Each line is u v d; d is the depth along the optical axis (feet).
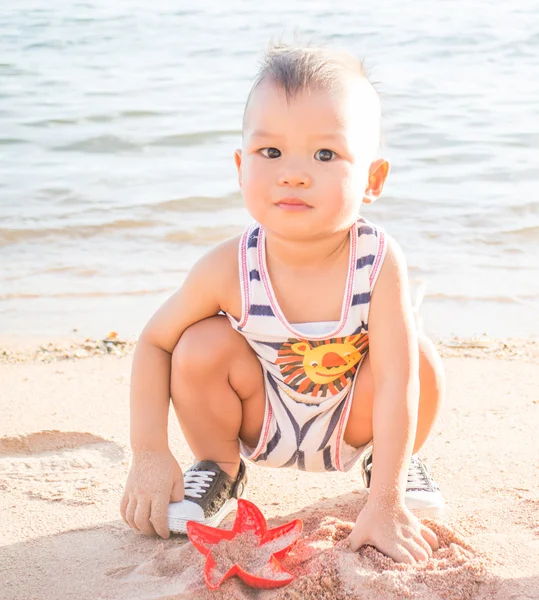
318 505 8.04
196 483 7.66
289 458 7.73
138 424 7.58
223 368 7.44
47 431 9.64
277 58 6.79
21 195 19.77
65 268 16.12
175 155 23.13
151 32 40.88
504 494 8.00
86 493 8.29
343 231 6.88
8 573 6.80
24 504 8.07
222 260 7.34
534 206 19.01
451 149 23.27
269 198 6.57
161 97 29.14
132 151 23.48
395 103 28.14
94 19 43.75
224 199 19.44
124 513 7.40
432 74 32.42
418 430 7.73
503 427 9.76
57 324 13.93
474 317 14.12
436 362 7.60
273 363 7.45
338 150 6.51
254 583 6.19
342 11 46.26
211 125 25.70
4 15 44.39
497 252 16.76
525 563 6.57
